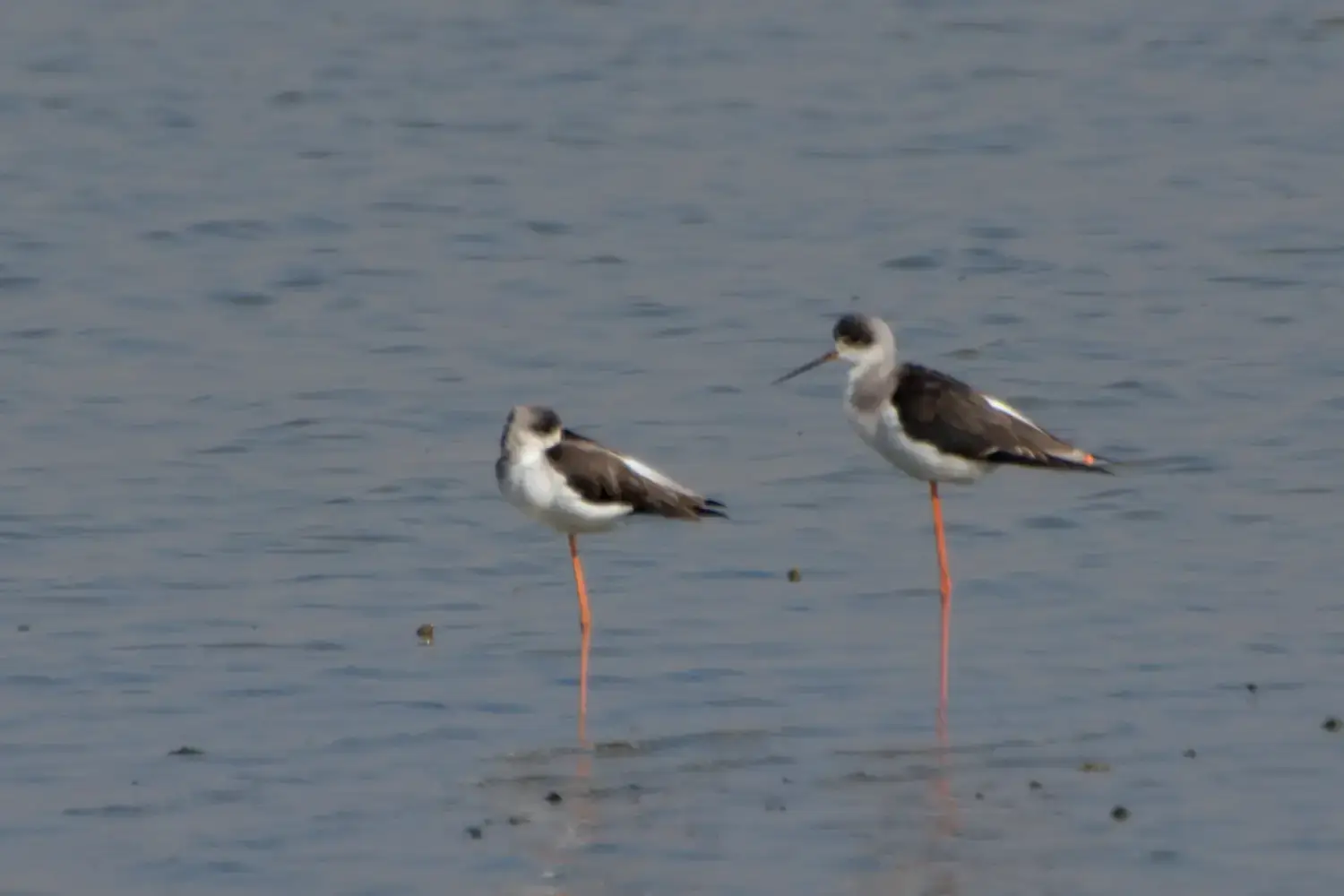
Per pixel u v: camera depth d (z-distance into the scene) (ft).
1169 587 48.16
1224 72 115.14
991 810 34.81
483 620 46.37
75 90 111.14
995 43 121.60
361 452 60.59
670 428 63.05
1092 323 74.13
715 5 130.72
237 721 39.86
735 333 73.67
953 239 85.66
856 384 47.91
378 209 91.04
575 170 97.19
